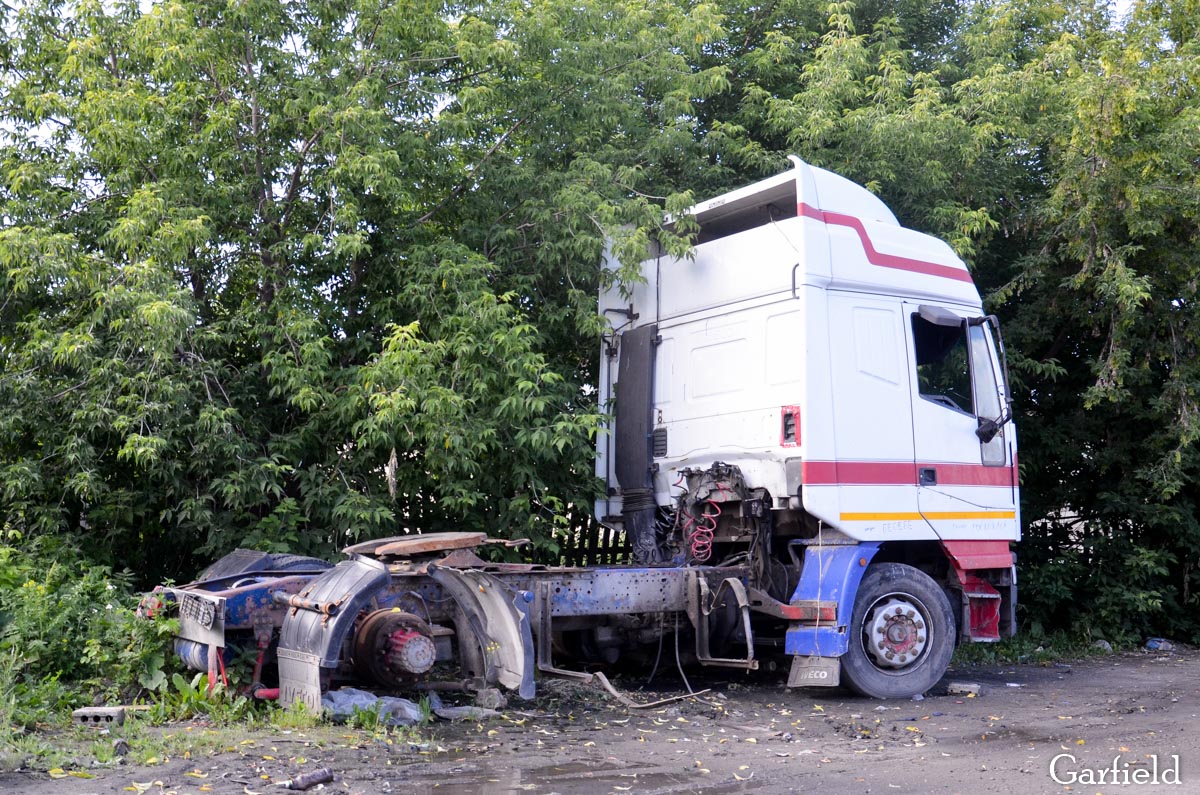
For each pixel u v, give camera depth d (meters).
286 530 9.53
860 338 9.07
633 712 7.91
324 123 9.91
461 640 7.76
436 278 10.08
